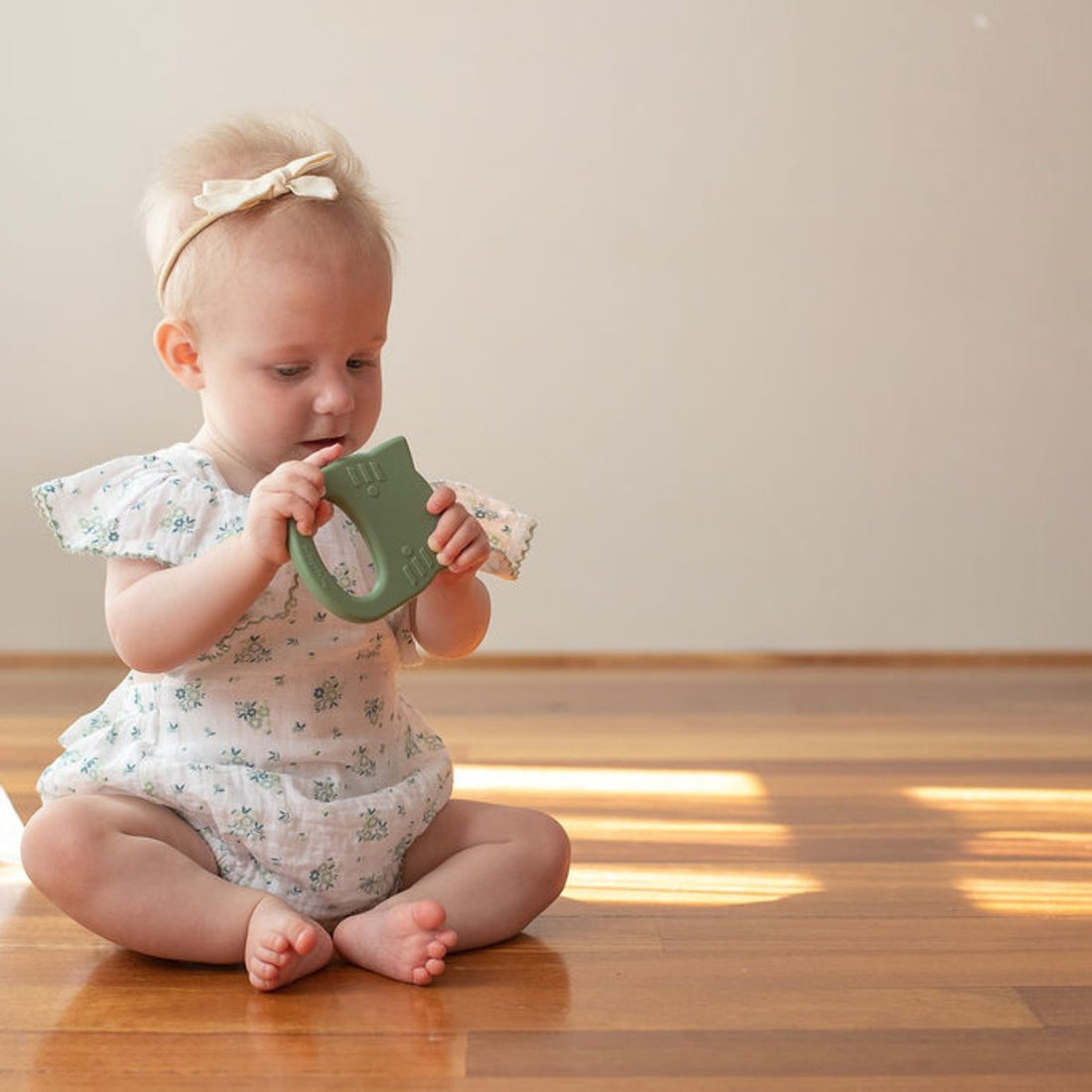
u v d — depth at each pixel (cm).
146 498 128
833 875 151
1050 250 299
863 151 297
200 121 291
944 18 295
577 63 294
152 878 121
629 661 301
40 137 289
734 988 118
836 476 301
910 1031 110
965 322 300
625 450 299
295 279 127
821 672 291
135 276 292
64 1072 103
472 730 228
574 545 300
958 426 301
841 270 298
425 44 293
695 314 298
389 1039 108
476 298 296
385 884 132
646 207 296
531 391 298
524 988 118
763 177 296
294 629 128
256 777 127
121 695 136
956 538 303
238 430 131
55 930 132
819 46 295
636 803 182
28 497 294
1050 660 303
